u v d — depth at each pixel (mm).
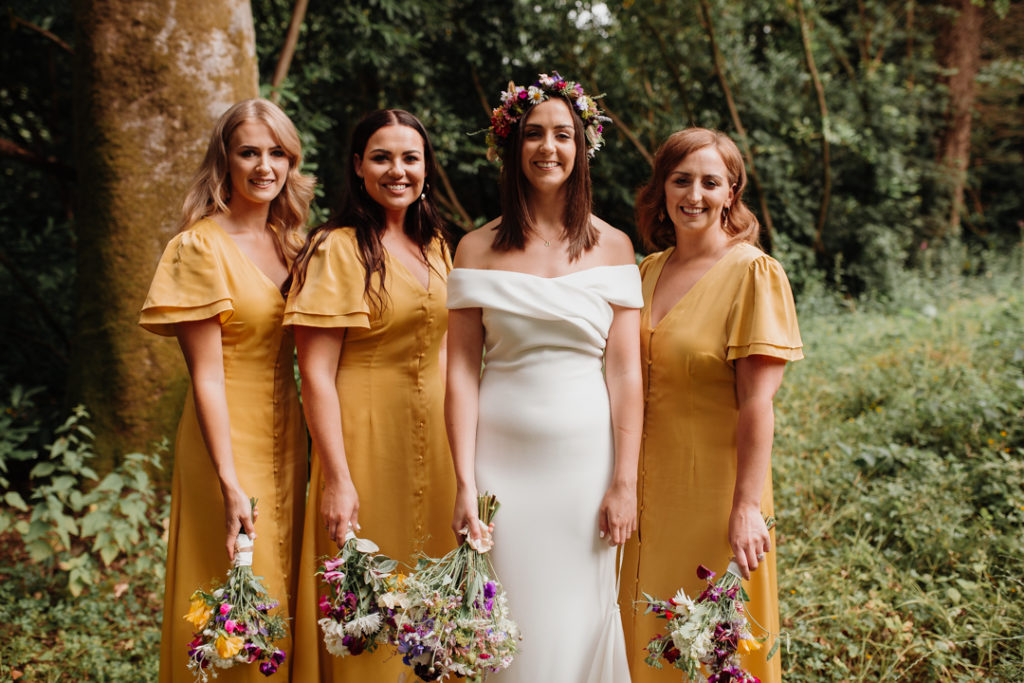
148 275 4098
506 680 2258
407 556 2414
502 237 2295
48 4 5859
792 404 5352
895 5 11758
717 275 2299
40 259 6766
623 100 9508
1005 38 13586
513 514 2238
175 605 2377
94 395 4141
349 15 7273
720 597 2088
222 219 2445
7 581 3752
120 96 4027
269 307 2404
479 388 2346
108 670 3090
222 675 2318
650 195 2488
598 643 2289
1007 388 4836
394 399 2406
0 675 3057
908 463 4184
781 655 2953
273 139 2398
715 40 9352
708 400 2275
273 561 2416
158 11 4016
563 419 2219
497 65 9016
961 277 11242
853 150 10422
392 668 2375
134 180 4059
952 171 12195
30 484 4988
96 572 3684
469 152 9141
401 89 8633
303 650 2371
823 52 10914
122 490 4027
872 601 3156
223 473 2275
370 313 2355
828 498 4125
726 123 10180
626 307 2316
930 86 12227
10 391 5812
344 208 2445
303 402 2338
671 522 2318
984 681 2744
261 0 7031
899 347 6246
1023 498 3719
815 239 10578
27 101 7730
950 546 3463
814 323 8133
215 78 4160
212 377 2309
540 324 2225
